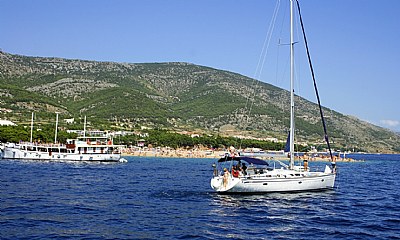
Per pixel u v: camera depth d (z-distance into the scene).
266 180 45.53
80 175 71.88
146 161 143.38
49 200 39.81
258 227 30.11
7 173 69.25
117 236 26.36
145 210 36.06
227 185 45.00
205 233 27.86
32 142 137.12
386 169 127.56
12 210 33.78
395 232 29.11
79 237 25.81
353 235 28.02
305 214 35.53
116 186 55.25
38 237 25.45
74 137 164.50
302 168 51.25
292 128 49.75
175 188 53.69
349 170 116.62
